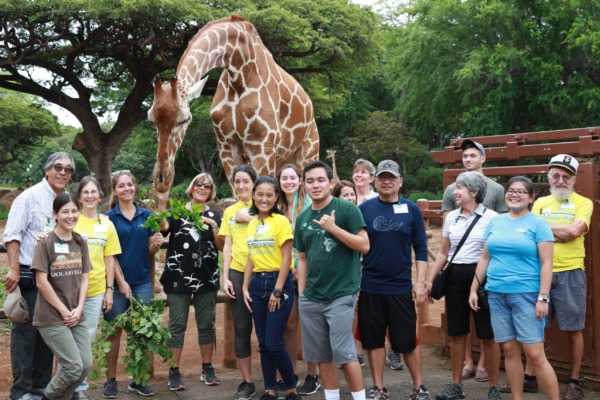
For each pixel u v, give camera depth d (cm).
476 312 446
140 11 1642
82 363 391
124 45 1831
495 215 456
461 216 464
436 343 630
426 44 2217
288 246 430
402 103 2519
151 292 487
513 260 406
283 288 432
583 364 481
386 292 429
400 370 551
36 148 4078
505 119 2106
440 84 2198
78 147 2050
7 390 511
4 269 1033
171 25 1752
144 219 475
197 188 505
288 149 684
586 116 2086
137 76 1997
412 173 3422
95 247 432
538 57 2000
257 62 624
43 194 427
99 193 443
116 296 460
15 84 2012
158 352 455
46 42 1783
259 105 617
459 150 574
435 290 460
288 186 478
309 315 397
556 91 2027
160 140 521
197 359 616
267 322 430
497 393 445
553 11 2006
